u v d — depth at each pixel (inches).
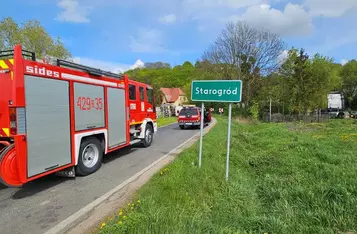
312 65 1234.0
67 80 222.7
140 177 235.8
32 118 185.3
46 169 198.7
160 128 813.9
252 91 1520.7
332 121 1131.9
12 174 180.2
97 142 267.6
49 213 160.9
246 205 177.3
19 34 802.8
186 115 771.4
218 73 1567.4
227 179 216.8
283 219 157.2
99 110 273.3
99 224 143.2
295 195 192.2
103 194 193.8
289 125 927.7
